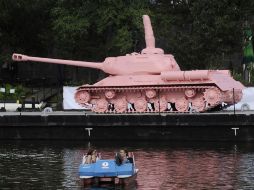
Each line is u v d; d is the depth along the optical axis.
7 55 62.31
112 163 28.44
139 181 28.98
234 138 40.50
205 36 56.06
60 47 62.97
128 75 46.59
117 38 57.34
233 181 28.59
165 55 47.25
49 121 43.28
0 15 61.34
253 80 54.75
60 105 52.53
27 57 49.19
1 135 43.97
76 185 28.25
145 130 41.88
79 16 58.56
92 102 46.91
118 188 27.58
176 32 59.91
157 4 62.81
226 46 56.97
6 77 66.88
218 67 57.38
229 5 56.44
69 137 43.09
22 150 38.94
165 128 41.53
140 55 46.97
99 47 61.56
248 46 56.25
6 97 56.34
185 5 61.44
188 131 41.16
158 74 46.22
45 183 28.67
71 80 65.75
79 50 62.00
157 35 59.91
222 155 35.72
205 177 29.62
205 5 56.38
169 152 37.16
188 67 58.06
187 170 31.41
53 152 37.94
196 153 36.62
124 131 42.19
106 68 47.56
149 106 45.94
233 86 45.19
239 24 56.09
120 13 58.12
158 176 30.05
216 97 43.50
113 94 45.91
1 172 31.42
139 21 57.44
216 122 40.66
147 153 36.84
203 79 44.31
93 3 58.41
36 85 64.88
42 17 64.88
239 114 40.31
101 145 40.47
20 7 62.62
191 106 44.81
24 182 28.95
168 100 45.41
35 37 65.56
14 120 43.78
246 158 34.53
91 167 28.25
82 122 42.75
